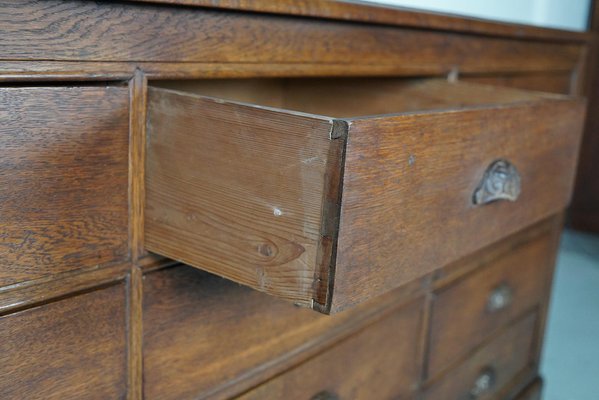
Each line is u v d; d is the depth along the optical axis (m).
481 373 1.59
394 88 1.32
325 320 1.11
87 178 0.79
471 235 0.95
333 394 1.16
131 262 0.85
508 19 1.96
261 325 1.02
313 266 0.73
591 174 3.37
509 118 0.97
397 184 0.78
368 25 1.11
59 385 0.81
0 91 0.71
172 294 0.90
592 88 3.26
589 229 3.43
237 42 0.91
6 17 0.71
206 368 0.96
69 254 0.80
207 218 0.80
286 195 0.74
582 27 2.74
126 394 0.88
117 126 0.81
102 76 0.78
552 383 2.04
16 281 0.76
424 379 1.37
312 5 0.97
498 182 0.94
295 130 0.72
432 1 1.55
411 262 0.84
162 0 0.80
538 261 1.75
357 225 0.73
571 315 2.54
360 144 0.71
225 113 0.77
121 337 0.86
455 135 0.86
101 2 0.77
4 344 0.76
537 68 1.63
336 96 1.33
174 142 0.81
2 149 0.72
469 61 1.38
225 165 0.78
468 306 1.46
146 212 0.86
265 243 0.76
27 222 0.76
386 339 1.25
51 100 0.75
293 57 0.99
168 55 0.84
